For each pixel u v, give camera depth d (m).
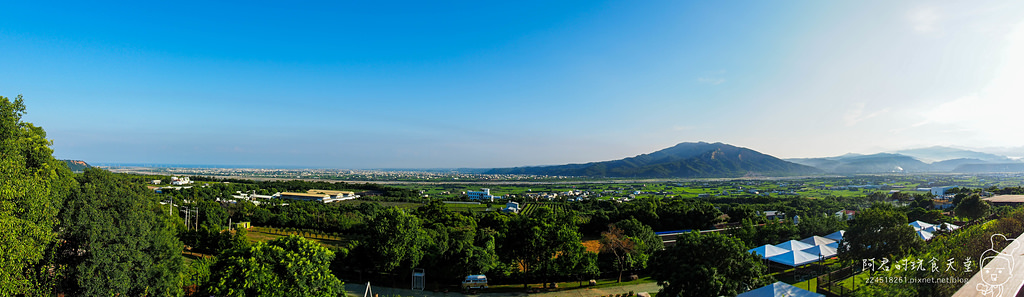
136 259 32.00
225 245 55.69
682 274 31.62
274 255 32.12
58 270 30.19
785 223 70.12
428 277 47.25
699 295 30.83
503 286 46.19
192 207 88.56
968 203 76.31
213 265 39.47
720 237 32.75
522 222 48.97
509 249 50.03
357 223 83.38
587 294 42.81
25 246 25.55
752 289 31.48
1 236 23.92
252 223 91.31
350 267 50.34
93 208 30.53
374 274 49.78
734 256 31.72
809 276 42.84
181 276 37.38
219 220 84.25
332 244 73.38
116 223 31.86
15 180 25.39
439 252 47.34
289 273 31.31
